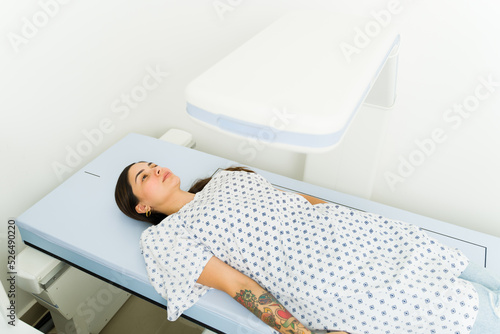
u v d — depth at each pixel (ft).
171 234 4.27
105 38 5.79
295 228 4.05
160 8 6.19
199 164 5.83
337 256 3.69
